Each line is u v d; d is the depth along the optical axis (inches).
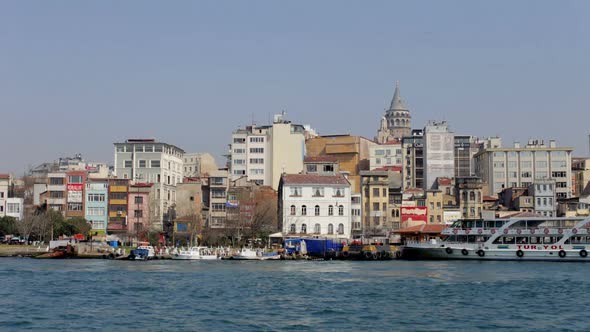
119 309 2886.3
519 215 7819.9
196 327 2496.3
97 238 7623.0
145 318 2674.7
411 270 4840.1
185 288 3602.4
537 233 5915.4
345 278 4168.3
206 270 4790.8
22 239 7598.4
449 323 2596.0
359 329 2471.7
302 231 7185.0
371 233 7810.0
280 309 2898.6
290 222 7185.0
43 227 7445.9
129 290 3511.3
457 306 2992.1
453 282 3934.5
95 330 2434.8
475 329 2485.2
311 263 5733.3
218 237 7273.6
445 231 6215.6
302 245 6363.2
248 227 7406.5
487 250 6008.9
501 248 5984.3
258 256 6225.4
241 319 2657.5
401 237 7145.7
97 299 3179.1
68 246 6461.6
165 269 4879.4
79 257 6422.2
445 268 5049.2
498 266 5270.7
